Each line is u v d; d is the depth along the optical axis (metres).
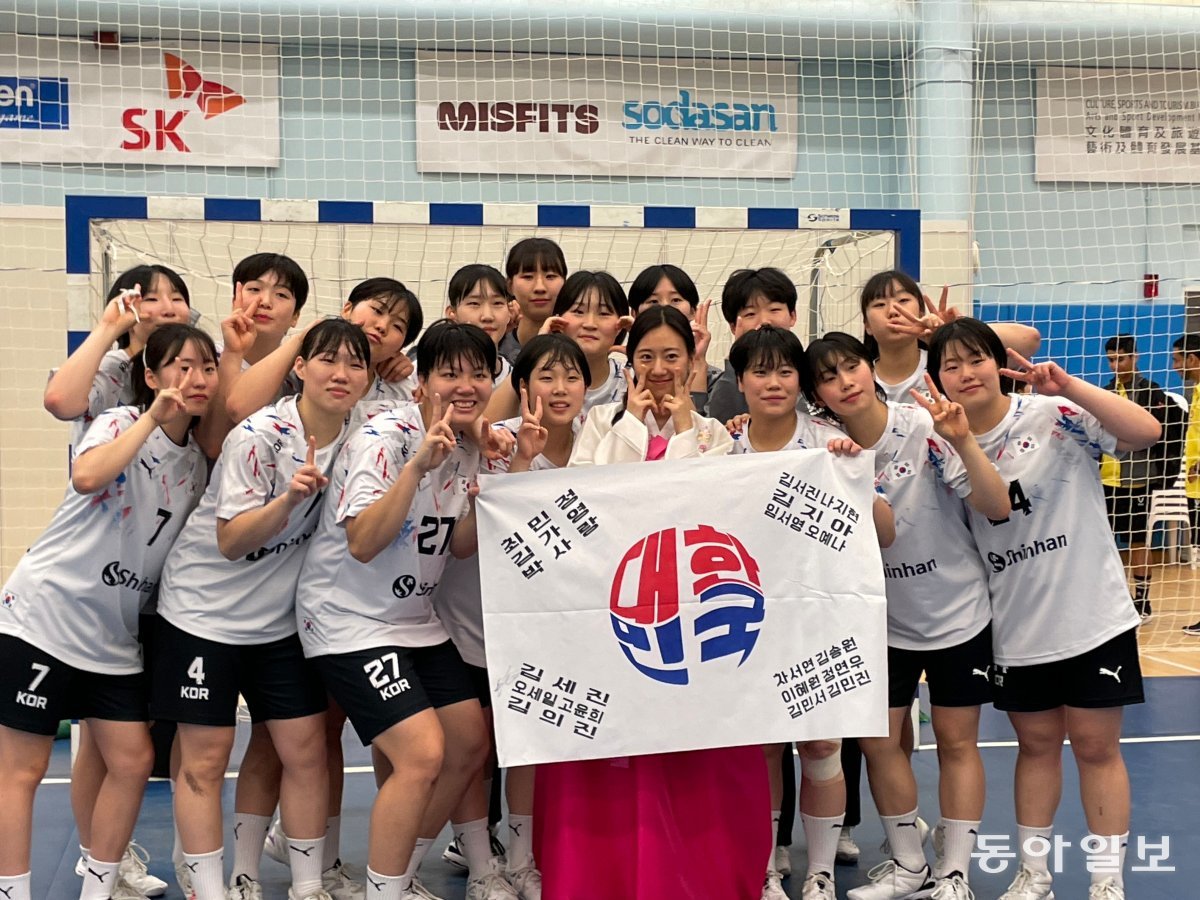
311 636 3.36
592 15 8.20
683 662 3.32
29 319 7.52
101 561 3.29
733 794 3.41
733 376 4.10
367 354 3.35
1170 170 9.12
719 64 8.53
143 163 8.09
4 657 3.25
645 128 8.50
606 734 3.28
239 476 3.26
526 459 3.36
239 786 3.67
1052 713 3.59
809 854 3.68
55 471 7.57
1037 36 8.55
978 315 9.08
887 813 3.72
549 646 3.30
